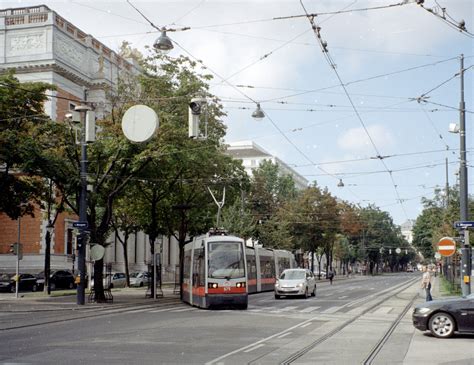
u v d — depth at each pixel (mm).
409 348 14148
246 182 42031
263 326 19188
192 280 30297
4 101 30266
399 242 143250
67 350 13414
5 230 53906
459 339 15852
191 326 19094
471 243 34938
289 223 75625
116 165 32312
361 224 104438
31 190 32062
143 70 33188
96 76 56906
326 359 12328
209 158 35375
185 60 33469
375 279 91812
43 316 23547
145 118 19922
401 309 27250
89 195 32125
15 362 11680
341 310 26719
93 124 29953
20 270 52844
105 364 11422
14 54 52344
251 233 56781
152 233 38781
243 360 12047
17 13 53750
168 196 39688
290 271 38688
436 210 56219
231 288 27250
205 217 47406
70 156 32375
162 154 29438
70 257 55781
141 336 16203
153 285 38219
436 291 45094
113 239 67062
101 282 32594
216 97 33094
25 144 29188
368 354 13055
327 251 91188
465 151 26969
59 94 52844
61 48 53156
